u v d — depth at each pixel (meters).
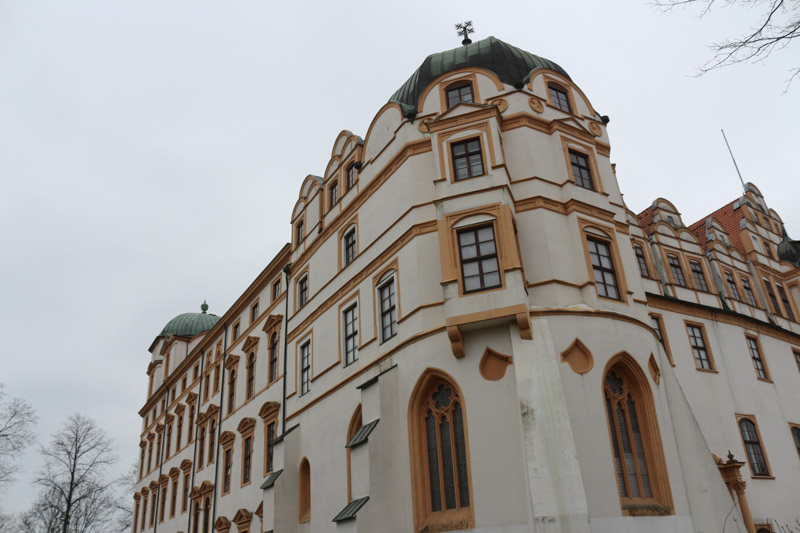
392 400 22.27
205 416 45.38
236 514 36.03
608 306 22.08
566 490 17.30
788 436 31.81
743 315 33.81
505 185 22.06
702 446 20.98
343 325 28.16
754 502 27.89
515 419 19.38
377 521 20.33
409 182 25.06
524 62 28.00
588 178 25.20
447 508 20.05
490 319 20.19
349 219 29.66
